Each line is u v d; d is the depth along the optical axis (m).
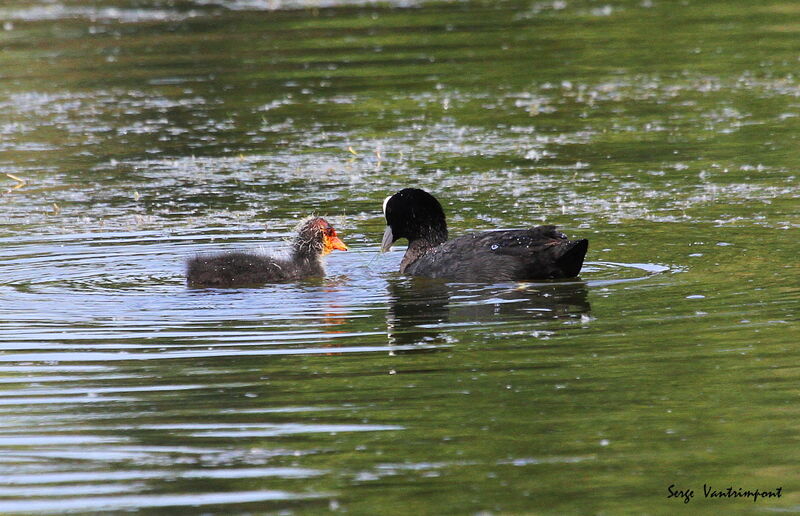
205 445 10.09
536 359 11.91
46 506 9.05
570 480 9.24
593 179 20.95
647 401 10.69
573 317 13.27
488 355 12.12
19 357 12.41
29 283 15.42
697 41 34.25
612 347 12.17
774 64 30.77
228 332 13.20
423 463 9.62
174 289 15.12
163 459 9.83
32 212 19.80
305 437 10.18
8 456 9.98
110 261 16.55
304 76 31.39
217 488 9.28
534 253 14.88
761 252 15.83
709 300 13.66
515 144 24.05
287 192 20.95
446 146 24.16
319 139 25.17
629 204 19.03
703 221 17.73
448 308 13.92
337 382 11.47
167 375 11.80
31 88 30.53
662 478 9.23
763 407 10.47
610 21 37.62
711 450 9.68
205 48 35.28
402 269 16.20
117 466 9.74
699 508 8.77
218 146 24.81
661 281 14.59
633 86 29.14
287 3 43.06
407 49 34.53
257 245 17.36
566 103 27.70
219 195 20.81
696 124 25.03
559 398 10.85
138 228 18.53
